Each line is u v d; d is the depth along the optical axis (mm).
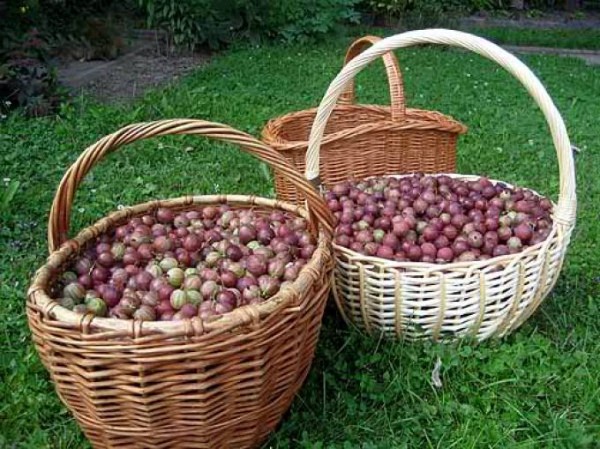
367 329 983
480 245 976
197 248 926
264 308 713
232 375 716
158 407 709
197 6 3123
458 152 1843
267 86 2553
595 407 872
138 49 3240
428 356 937
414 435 843
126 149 1840
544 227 1001
